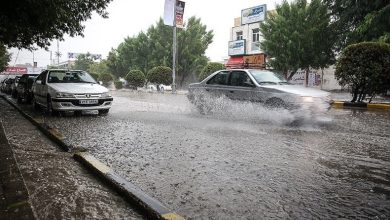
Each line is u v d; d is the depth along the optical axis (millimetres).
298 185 3971
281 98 8945
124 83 47094
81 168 4727
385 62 14133
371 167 4723
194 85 11594
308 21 27203
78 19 13789
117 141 6574
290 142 6457
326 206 3363
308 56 27344
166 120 9703
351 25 25234
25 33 13328
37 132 7805
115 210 3273
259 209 3297
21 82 17516
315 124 9008
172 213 3033
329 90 32812
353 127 8492
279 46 27797
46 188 3859
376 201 3486
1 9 10609
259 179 4191
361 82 14719
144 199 3361
